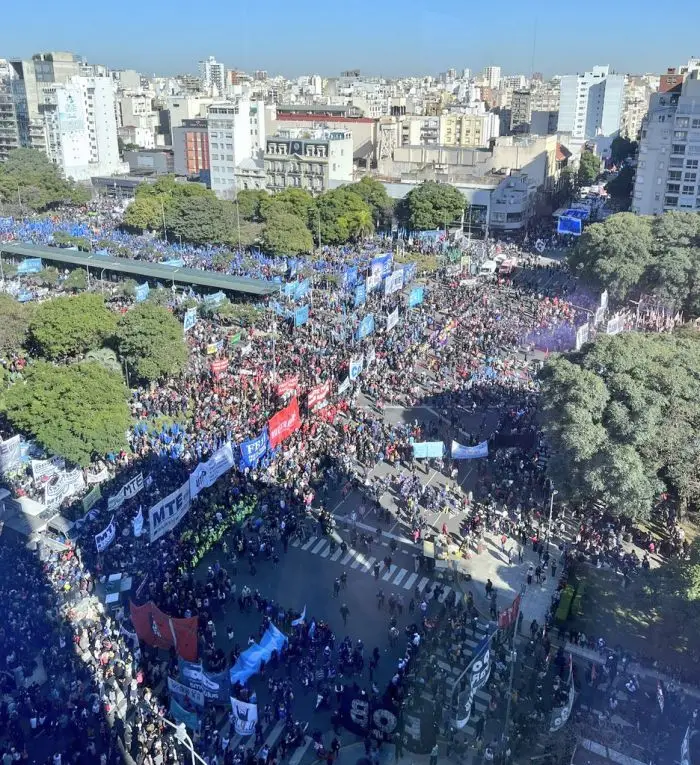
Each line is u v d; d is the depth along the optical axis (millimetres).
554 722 48625
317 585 64125
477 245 179125
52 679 51781
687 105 168625
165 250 167375
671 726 49188
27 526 68438
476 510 73750
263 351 106875
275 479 75500
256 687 53375
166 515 60219
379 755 48250
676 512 71438
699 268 119375
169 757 45875
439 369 103500
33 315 106312
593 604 60688
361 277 142750
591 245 132625
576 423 67250
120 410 77875
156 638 53125
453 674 54000
